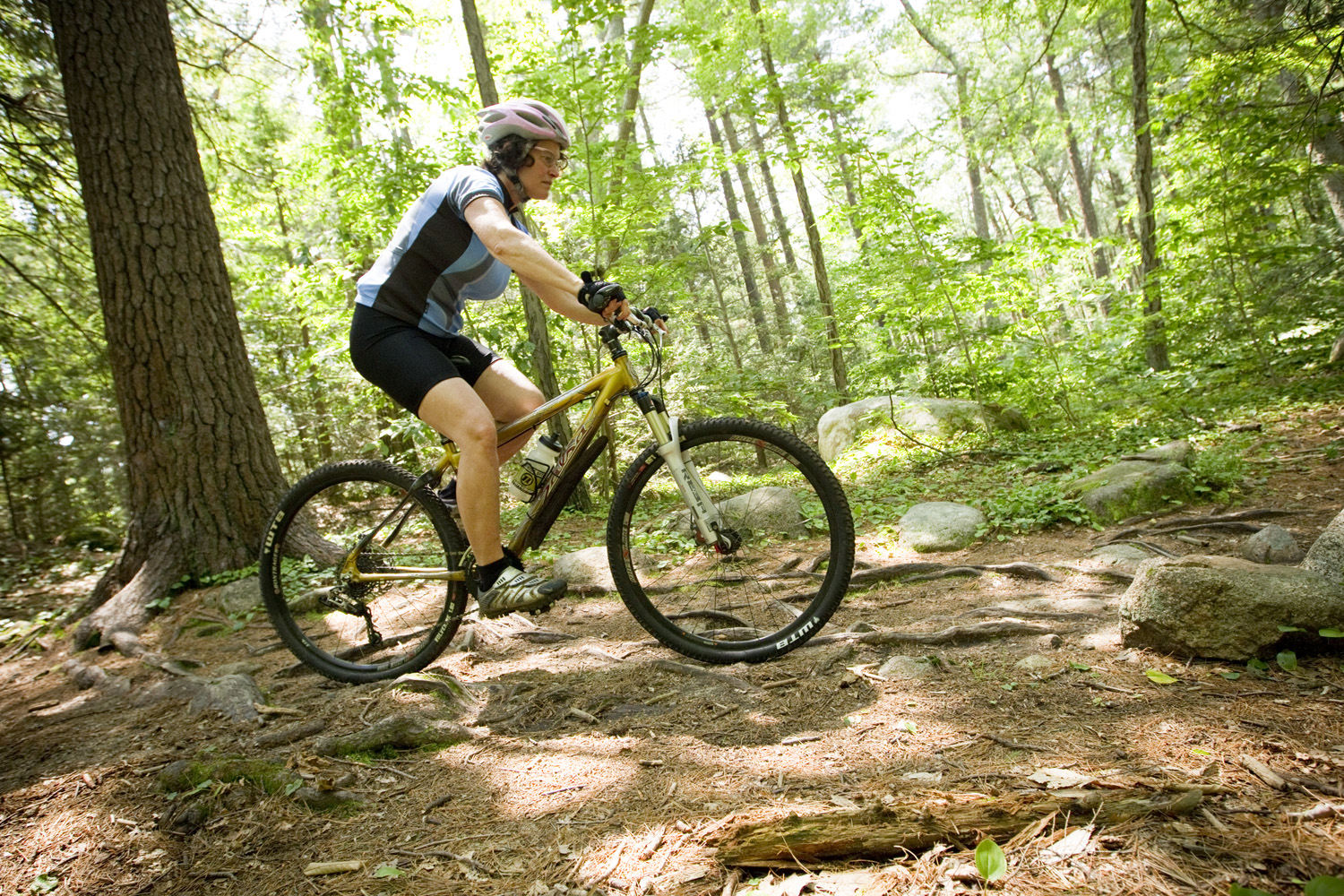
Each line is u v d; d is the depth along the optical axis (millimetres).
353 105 7504
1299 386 6402
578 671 2590
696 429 2557
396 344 2379
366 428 11000
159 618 3803
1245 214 6820
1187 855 1259
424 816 1736
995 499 4590
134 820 1803
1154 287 7738
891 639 2500
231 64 7773
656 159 8719
